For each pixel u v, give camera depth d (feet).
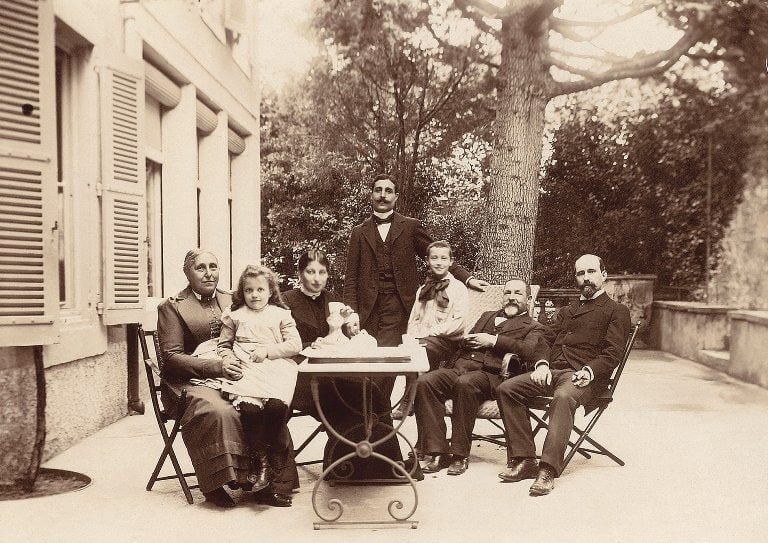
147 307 26.61
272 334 14.88
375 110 60.95
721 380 32.60
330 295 17.58
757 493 15.34
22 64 16.03
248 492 15.44
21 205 15.96
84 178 21.09
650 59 42.39
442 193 59.93
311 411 16.25
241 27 37.47
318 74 60.64
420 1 47.16
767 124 44.06
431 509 14.34
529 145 40.86
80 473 16.93
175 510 14.30
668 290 48.14
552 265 52.01
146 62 26.53
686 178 47.14
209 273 16.26
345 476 16.17
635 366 37.58
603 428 22.20
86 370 20.92
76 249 21.04
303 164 67.46
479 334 17.97
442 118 58.29
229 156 44.14
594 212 50.90
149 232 29.50
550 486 15.37
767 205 42.65
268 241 69.67
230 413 14.33
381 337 19.75
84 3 20.72
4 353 15.88
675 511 14.16
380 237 20.04
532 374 16.56
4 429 15.80
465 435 17.17
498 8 41.11
